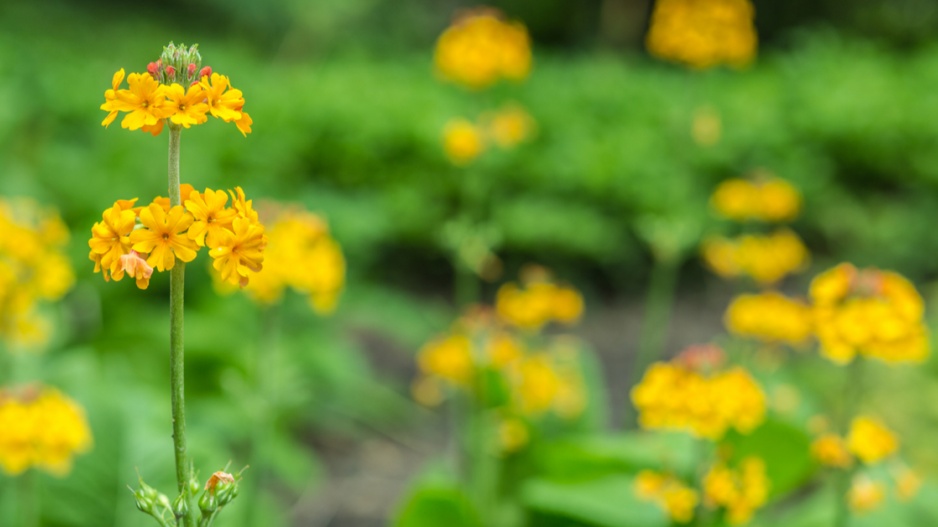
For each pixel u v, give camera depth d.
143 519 1.18
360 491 1.93
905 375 2.27
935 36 6.97
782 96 4.36
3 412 0.99
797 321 1.50
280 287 1.20
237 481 0.76
